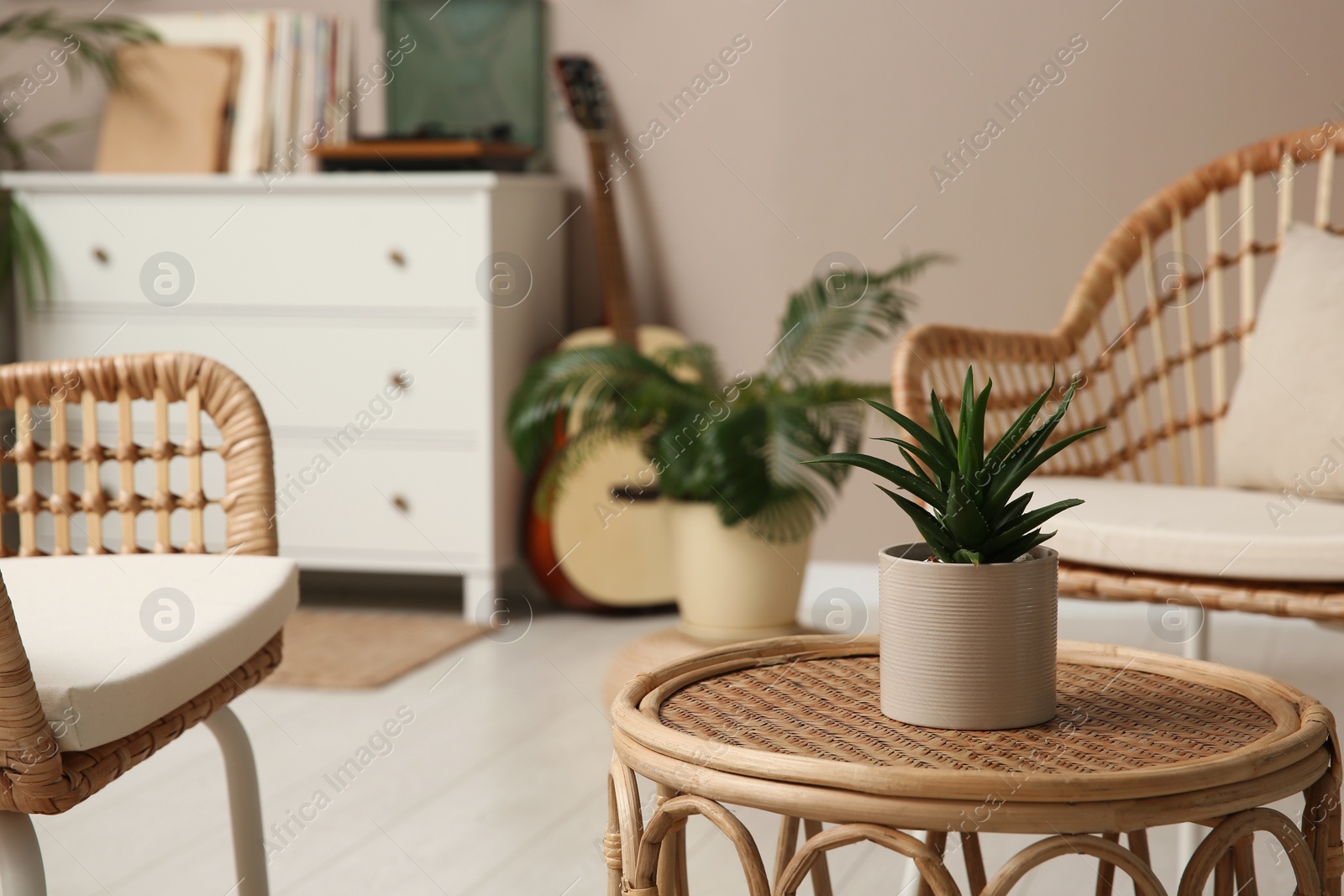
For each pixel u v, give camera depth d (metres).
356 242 2.74
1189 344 1.80
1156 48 2.66
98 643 0.92
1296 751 0.73
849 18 2.82
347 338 2.77
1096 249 2.72
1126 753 0.74
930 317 2.83
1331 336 1.53
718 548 2.27
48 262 2.86
